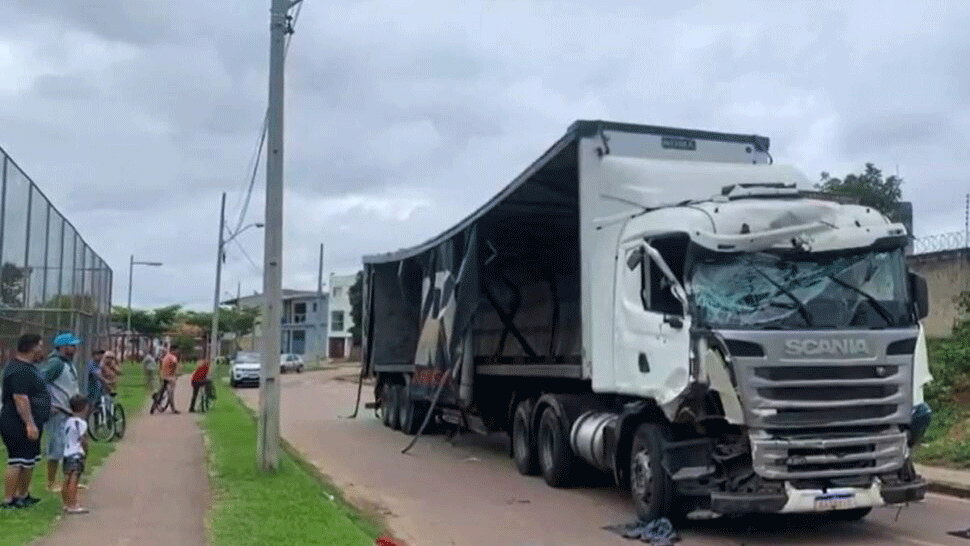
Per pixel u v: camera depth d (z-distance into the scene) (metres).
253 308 86.06
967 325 20.98
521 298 16.92
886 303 9.63
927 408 9.86
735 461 9.35
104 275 31.58
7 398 9.95
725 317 9.26
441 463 16.06
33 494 10.77
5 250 14.44
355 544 8.17
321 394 37.56
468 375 16.11
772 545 9.38
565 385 13.88
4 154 14.19
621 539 9.78
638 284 10.51
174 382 24.83
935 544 9.38
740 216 9.56
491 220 15.49
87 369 17.75
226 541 8.18
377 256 21.97
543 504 11.91
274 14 12.98
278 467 12.66
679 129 12.38
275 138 12.92
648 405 10.34
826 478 9.04
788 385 9.02
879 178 26.00
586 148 11.98
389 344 22.06
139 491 11.28
